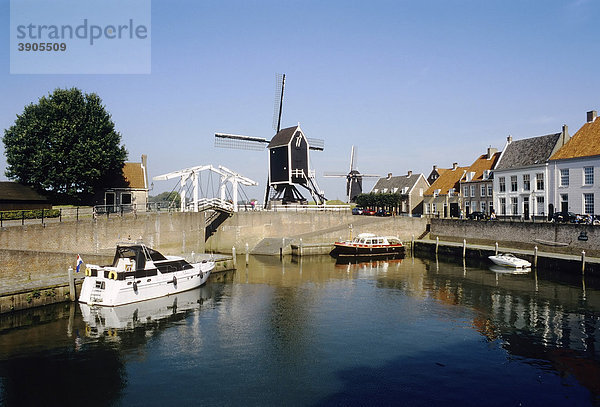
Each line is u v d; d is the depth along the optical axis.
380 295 29.34
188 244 44.34
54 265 26.98
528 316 23.91
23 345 18.94
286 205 56.94
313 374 16.17
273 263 45.41
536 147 54.16
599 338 20.20
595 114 47.94
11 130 40.50
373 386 15.19
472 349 18.81
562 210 48.16
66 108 40.88
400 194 81.62
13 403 13.91
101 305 25.11
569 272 36.88
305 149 59.03
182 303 26.78
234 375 16.11
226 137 64.38
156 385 15.25
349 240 54.38
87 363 17.11
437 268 41.84
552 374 16.17
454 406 13.77
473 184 64.56
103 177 45.12
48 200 38.56
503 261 41.81
